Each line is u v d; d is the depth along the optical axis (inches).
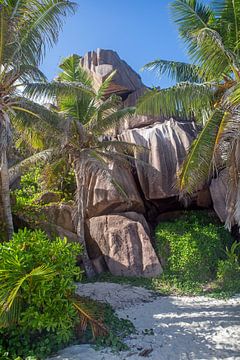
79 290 424.2
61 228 574.6
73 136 544.7
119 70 847.1
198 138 400.8
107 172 529.0
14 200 598.9
